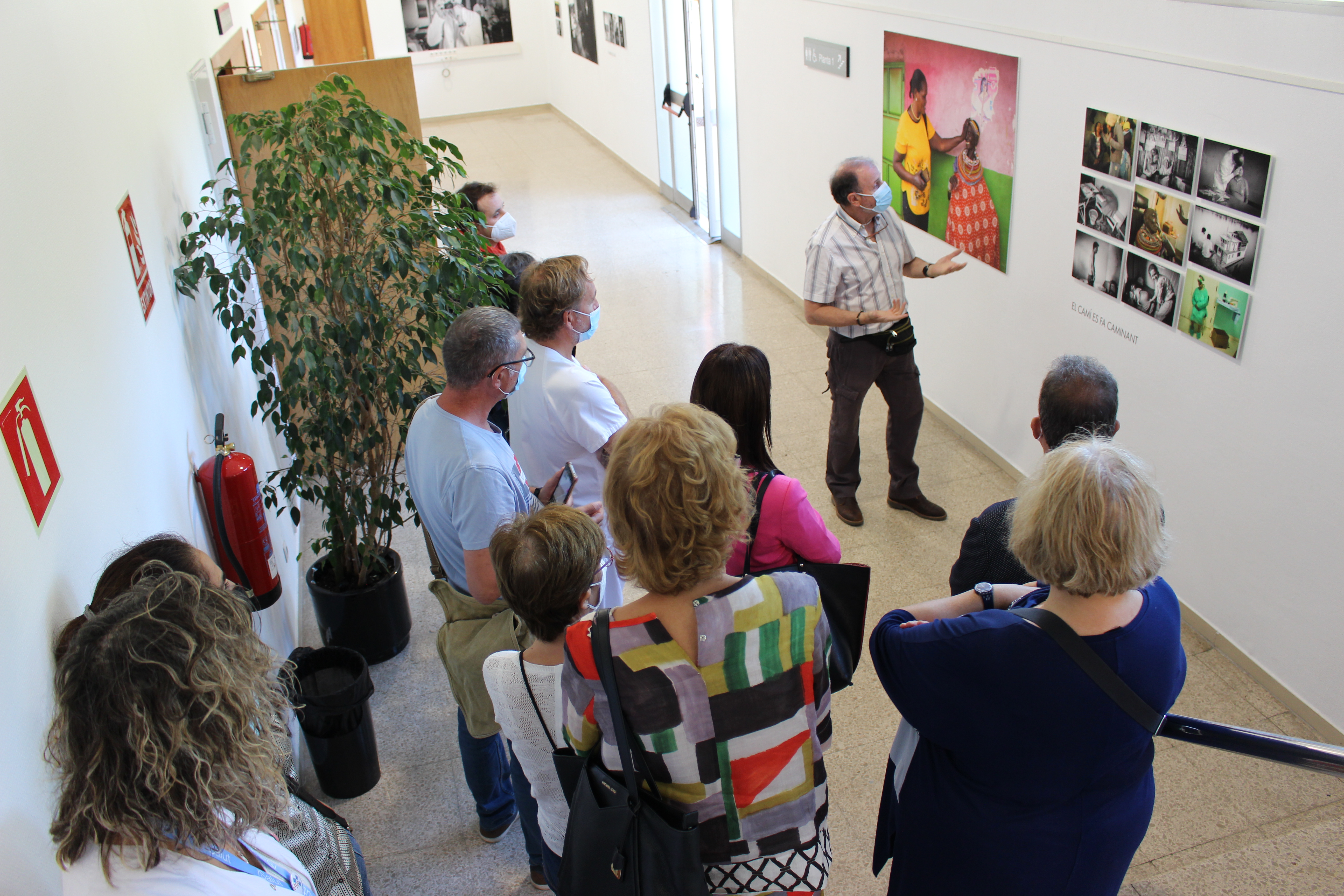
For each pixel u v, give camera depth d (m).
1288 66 2.64
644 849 1.33
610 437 2.47
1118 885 1.53
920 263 3.91
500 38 13.40
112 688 1.01
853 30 5.12
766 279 7.23
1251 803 2.70
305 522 4.41
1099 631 1.34
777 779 1.35
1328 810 2.67
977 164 4.20
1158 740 2.96
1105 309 3.57
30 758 1.23
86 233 1.85
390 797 2.84
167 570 1.19
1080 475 1.28
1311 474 2.80
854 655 1.79
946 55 4.27
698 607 1.29
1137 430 3.50
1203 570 3.29
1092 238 3.56
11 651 1.20
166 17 3.11
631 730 1.30
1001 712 1.38
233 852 1.15
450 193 3.11
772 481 1.96
